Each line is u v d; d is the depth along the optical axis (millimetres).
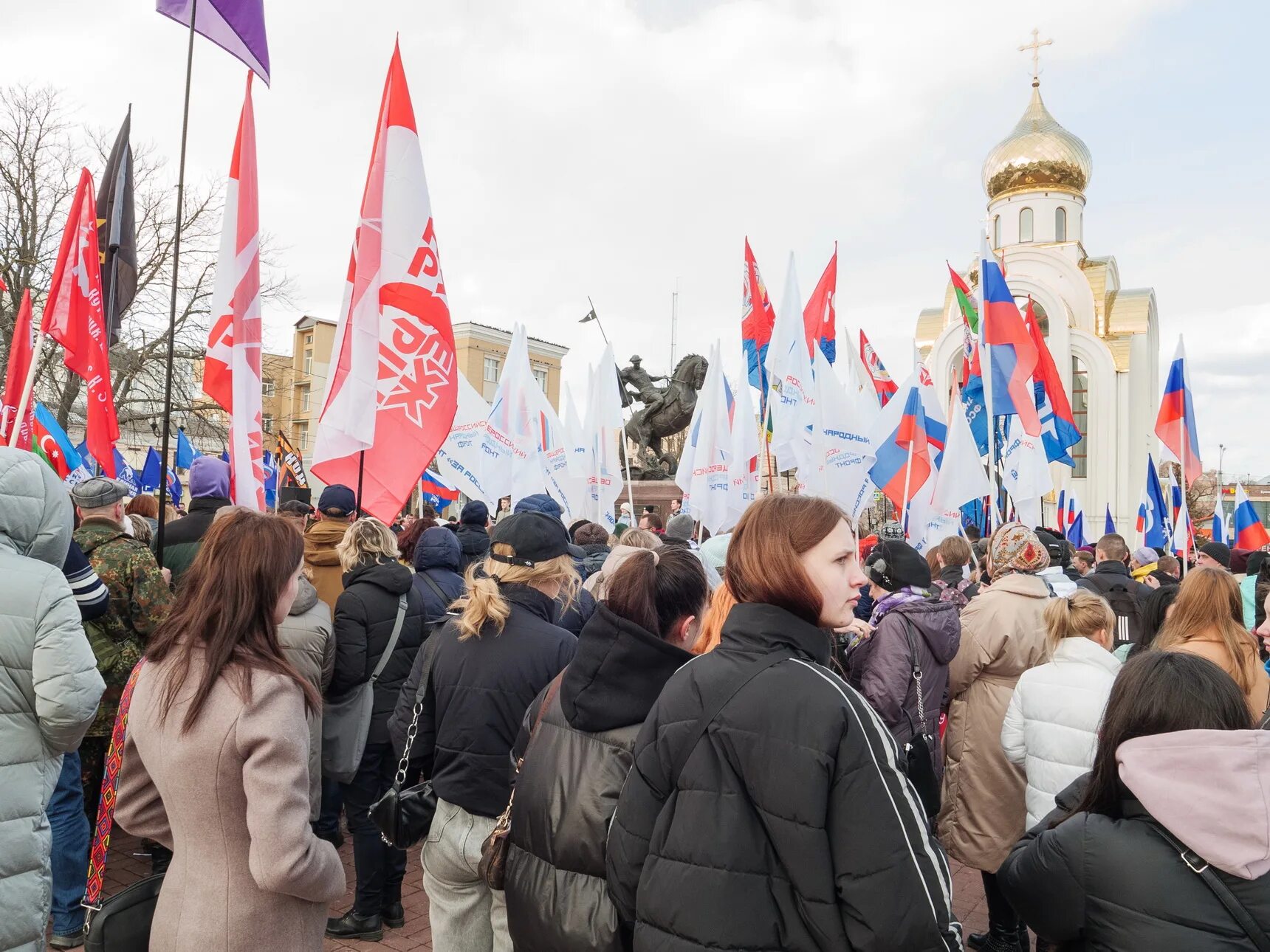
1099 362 35656
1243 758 1562
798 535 1739
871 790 1519
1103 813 1778
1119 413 35844
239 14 5148
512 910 2168
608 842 1842
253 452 5020
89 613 3244
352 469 5355
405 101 5422
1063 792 2062
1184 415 8578
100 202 5957
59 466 8445
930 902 1487
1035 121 40844
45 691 2311
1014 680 4031
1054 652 3422
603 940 2002
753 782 1567
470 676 2705
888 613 3859
